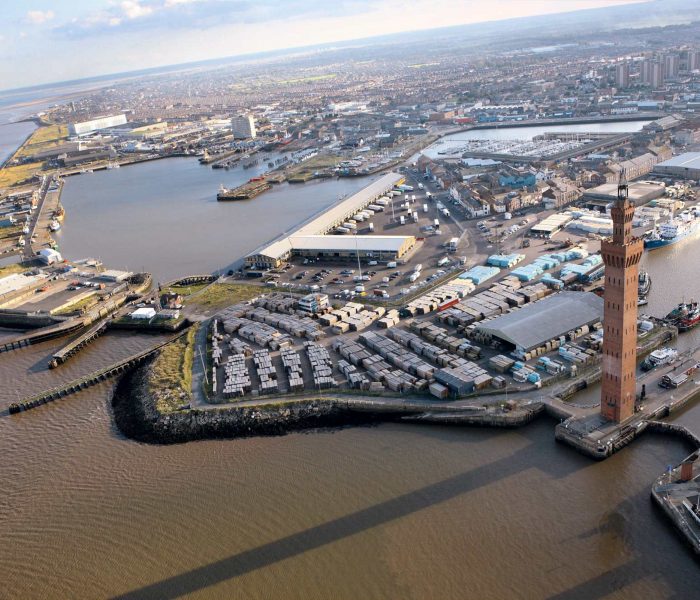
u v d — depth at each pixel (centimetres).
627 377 15312
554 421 16725
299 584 12331
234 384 19825
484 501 14038
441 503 14100
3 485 16812
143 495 15650
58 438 18862
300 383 19450
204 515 14600
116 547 13925
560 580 11888
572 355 19050
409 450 16212
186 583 12656
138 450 17675
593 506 13612
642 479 14288
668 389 17075
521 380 18338
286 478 15612
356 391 18912
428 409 17562
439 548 12862
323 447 16788
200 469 16438
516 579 11988
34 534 14700
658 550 12375
